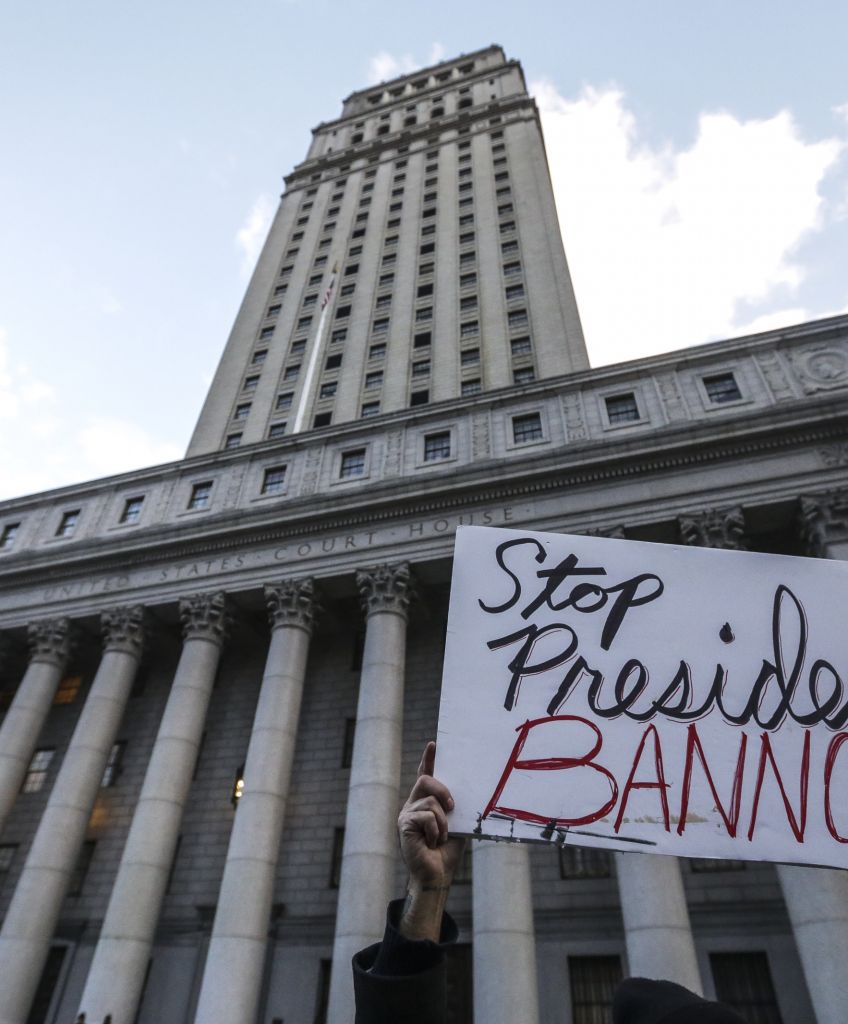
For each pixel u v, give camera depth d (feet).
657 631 13.60
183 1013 67.46
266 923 62.44
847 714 12.41
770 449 74.95
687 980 49.39
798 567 14.29
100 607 90.07
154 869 66.80
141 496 104.58
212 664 82.12
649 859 55.57
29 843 83.82
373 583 79.41
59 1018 69.46
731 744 12.25
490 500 81.66
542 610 13.92
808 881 50.57
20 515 111.04
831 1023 45.42
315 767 80.43
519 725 12.46
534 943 61.16
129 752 88.94
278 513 88.17
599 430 84.64
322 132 256.32
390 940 8.34
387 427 97.09
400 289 159.84
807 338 84.64
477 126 214.69
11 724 82.94
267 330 165.07
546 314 138.31
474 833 11.04
